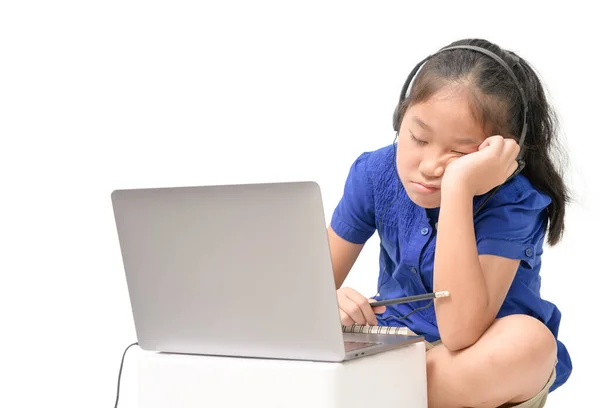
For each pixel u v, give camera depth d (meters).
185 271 1.78
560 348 2.19
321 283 1.65
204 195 1.71
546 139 2.10
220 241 1.72
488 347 1.85
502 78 1.94
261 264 1.70
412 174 1.94
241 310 1.74
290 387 1.69
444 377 1.90
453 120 1.89
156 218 1.78
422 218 2.16
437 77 1.92
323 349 1.68
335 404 1.66
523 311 2.11
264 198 1.66
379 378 1.75
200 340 1.81
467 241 1.86
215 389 1.77
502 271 1.98
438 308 1.88
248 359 1.76
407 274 2.20
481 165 1.86
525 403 1.93
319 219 1.62
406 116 1.96
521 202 2.02
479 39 2.06
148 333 1.87
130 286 1.85
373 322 2.01
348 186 2.34
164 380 1.82
